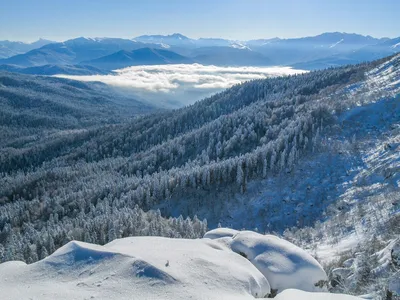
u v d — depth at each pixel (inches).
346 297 793.6
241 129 5930.1
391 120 4256.9
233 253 1137.4
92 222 3440.0
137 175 6112.2
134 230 3038.9
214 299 764.0
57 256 960.9
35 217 5029.5
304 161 4065.0
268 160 4237.2
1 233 4296.3
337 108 4896.7
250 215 3639.3
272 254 1179.3
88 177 6648.6
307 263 1139.9
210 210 3882.9
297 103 6476.4
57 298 751.1
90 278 844.6
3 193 6673.2
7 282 855.7
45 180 6870.1
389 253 1317.7
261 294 947.3
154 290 777.6
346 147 4060.0
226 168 4247.0
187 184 4296.3
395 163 3248.0
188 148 6456.7
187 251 1029.8
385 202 2608.3
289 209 3516.2
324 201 3371.1
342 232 2488.9
